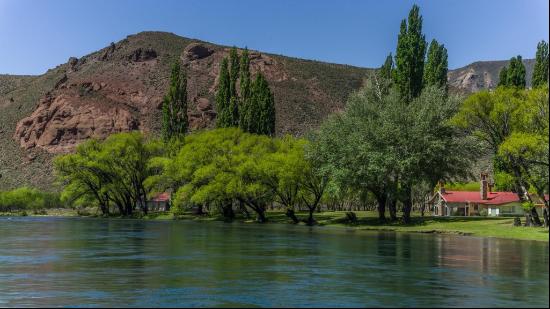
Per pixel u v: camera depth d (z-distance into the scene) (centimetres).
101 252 4134
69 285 2622
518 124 6344
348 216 8881
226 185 9812
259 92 11400
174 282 2681
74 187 12950
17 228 7869
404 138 7125
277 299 2270
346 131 7831
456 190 13775
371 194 9838
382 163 7106
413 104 7475
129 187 13112
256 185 9419
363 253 3975
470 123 6788
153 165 11925
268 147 10425
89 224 9331
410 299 2255
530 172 6247
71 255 3919
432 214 12794
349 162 7619
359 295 2347
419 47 7981
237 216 11750
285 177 8881
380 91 8088
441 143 6969
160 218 12031
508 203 12062
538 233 5697
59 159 12656
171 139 12088
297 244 4784
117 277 2856
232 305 2172
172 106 12406
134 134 12662
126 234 6350
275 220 10400
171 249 4344
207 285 2597
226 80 11875
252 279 2770
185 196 10569
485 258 3612
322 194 9419
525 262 3400
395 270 3055
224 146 10419
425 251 4119
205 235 6144
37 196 17962
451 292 2408
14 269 3175
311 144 8681
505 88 6750
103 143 13062
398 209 13962
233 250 4259
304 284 2606
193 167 10675
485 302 2200
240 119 11438
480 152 7312
